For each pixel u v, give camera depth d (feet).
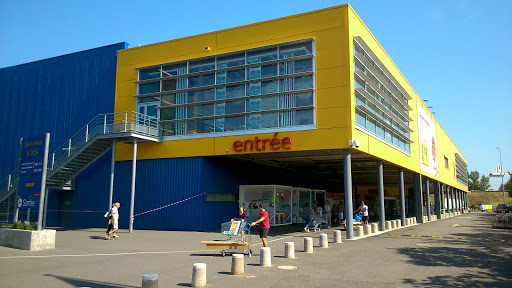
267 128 69.26
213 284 28.58
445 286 28.55
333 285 28.48
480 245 53.11
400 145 99.81
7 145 98.48
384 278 31.01
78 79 92.07
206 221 73.72
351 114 63.52
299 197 98.32
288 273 32.65
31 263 36.55
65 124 91.40
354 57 67.51
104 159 84.74
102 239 58.18
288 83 68.90
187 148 76.02
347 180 63.16
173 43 81.15
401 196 100.27
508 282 30.01
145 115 78.84
